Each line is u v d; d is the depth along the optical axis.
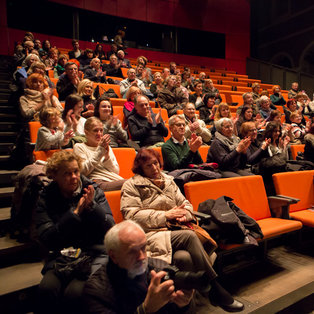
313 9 11.12
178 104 4.86
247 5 12.50
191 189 2.17
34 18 9.59
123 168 2.63
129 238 1.13
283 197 2.54
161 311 1.28
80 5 9.73
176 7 11.34
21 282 1.69
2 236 2.12
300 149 3.80
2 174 2.85
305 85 9.84
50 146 2.41
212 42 12.29
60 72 5.73
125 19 10.69
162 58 11.17
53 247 1.52
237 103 6.21
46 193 1.61
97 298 1.14
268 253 2.63
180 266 1.59
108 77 5.88
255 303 1.82
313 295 2.13
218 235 1.94
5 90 5.16
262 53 13.38
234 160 2.94
